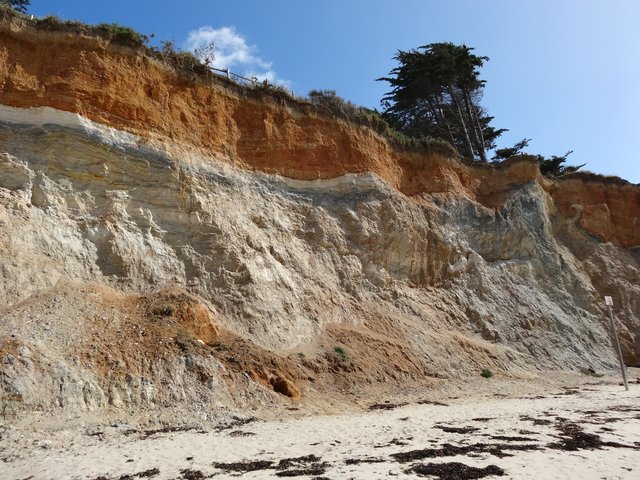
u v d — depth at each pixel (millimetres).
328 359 17141
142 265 16500
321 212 22531
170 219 18094
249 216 20156
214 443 10203
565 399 16750
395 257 23422
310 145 23688
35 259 14461
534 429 11812
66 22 18578
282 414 13117
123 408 11648
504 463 8984
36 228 15203
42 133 16719
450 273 24812
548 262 27984
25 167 16094
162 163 18656
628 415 13789
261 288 18016
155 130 19188
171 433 10930
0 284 13180
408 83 38281
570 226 31547
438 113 39281
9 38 17594
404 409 14547
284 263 19922
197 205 18703
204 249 18047
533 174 30625
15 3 23516
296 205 22125
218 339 15453
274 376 14625
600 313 27984
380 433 11312
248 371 14227
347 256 22172
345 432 11367
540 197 30047
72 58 18219
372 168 24953
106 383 11930
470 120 37469
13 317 12516
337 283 21125
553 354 23938
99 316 13805
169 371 12859
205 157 20250
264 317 17312
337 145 24562
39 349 11773
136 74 19516
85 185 17031
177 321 14844
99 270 15711
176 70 20875
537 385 19859
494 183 29891
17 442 9641
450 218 26469
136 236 17031
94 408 11312
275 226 20734
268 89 23516
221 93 22000
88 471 8406
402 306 22047
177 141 19656
